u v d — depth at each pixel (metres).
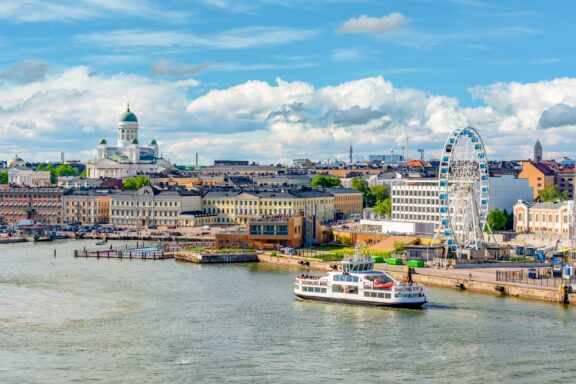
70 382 157.75
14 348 180.75
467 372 163.62
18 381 158.50
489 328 197.00
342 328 198.88
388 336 190.75
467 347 180.75
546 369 165.38
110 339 188.62
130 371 164.12
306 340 187.75
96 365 168.12
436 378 160.12
